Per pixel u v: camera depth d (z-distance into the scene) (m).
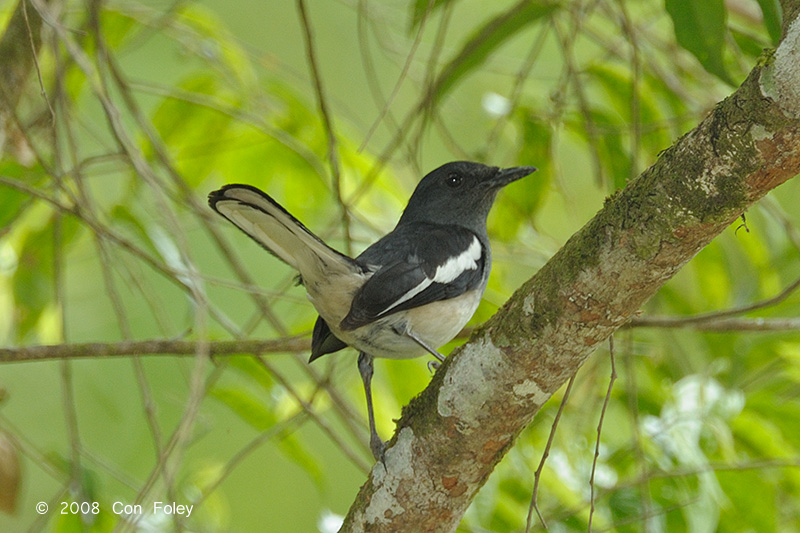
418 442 6.35
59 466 8.73
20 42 9.13
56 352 8.20
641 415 10.01
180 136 11.23
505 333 6.00
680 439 8.59
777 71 4.77
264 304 9.47
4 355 8.05
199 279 8.10
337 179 8.07
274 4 14.54
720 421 8.88
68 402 8.20
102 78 8.01
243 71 11.02
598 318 5.73
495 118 11.09
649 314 10.23
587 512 9.16
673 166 5.28
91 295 12.55
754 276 11.26
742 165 5.01
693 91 11.02
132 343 8.28
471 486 6.43
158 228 10.62
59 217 8.48
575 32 8.92
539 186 10.66
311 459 9.77
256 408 10.01
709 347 10.92
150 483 6.57
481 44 8.38
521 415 6.16
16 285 10.19
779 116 4.81
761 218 10.95
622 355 10.25
